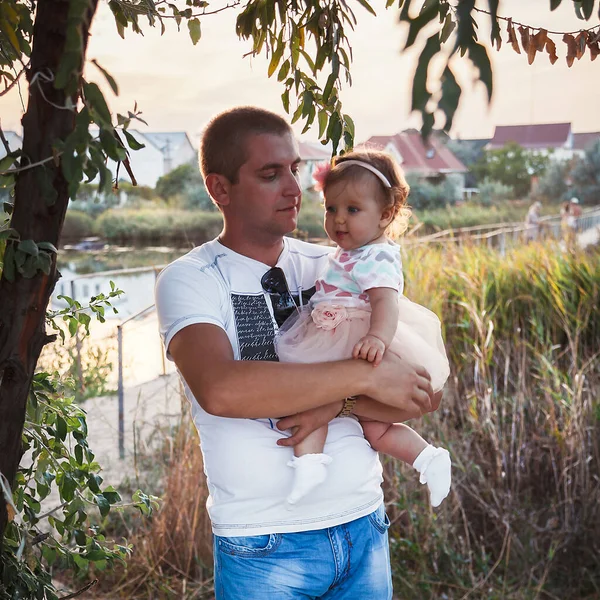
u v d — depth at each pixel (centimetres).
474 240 803
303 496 188
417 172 3819
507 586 354
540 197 4338
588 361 460
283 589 191
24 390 154
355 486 201
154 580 356
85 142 127
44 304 152
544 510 393
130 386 676
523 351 472
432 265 582
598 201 4234
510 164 4603
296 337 208
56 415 198
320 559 195
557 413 431
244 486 192
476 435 422
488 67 103
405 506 368
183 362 189
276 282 210
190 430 396
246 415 183
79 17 124
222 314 200
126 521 401
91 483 197
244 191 202
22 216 148
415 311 233
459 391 474
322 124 218
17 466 158
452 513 376
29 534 195
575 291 547
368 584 203
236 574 193
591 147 4400
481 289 521
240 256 208
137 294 1184
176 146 3136
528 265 603
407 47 107
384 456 394
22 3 165
